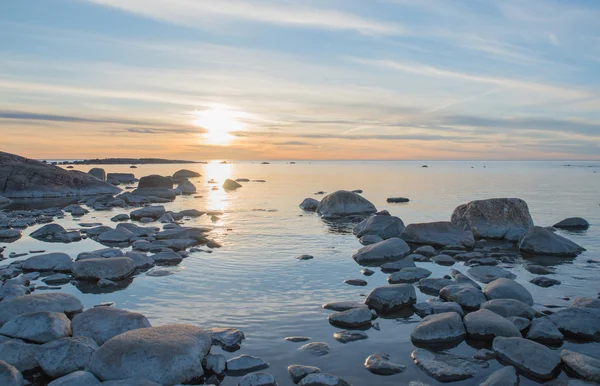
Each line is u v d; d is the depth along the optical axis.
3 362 6.29
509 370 6.39
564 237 16.52
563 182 50.94
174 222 21.86
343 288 10.72
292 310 9.17
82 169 92.44
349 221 22.36
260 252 14.75
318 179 60.44
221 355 6.86
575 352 6.92
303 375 6.42
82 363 6.63
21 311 8.31
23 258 13.80
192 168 114.88
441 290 10.13
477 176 66.75
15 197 35.25
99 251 13.54
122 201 30.23
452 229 16.44
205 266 12.80
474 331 7.80
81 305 9.14
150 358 6.29
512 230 17.33
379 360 6.84
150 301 9.71
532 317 8.55
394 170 98.75
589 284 11.09
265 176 70.62
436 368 6.61
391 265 12.66
